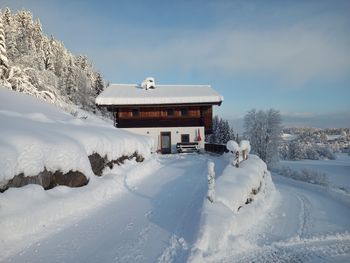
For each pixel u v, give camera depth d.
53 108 17.83
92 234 7.31
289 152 78.62
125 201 10.40
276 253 6.98
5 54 27.94
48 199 8.32
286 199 13.84
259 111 43.81
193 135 29.70
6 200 7.09
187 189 11.91
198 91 32.03
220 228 7.35
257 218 9.75
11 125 9.45
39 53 71.75
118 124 29.75
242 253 6.87
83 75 71.38
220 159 21.94
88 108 65.81
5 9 72.75
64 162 9.64
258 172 13.09
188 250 6.34
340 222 10.30
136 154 17.22
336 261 6.68
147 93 31.03
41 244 6.62
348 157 89.06
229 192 9.54
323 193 18.25
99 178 11.85
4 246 6.27
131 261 5.98
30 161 8.26
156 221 8.26
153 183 13.34
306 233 8.62
